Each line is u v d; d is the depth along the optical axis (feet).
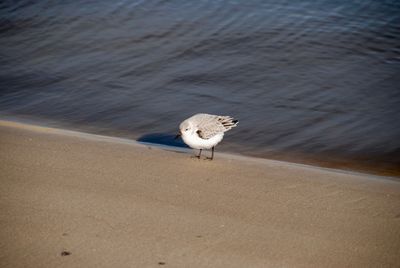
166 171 39.45
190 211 34.40
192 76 56.65
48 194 35.45
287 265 29.86
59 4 70.54
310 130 48.32
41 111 50.96
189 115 50.37
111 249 30.37
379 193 37.81
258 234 32.37
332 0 70.23
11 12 68.80
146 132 47.91
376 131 48.11
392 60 59.21
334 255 30.83
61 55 60.90
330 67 58.03
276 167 41.16
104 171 38.86
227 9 68.54
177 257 30.01
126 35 64.13
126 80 56.24
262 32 64.18
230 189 37.29
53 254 29.76
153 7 69.46
